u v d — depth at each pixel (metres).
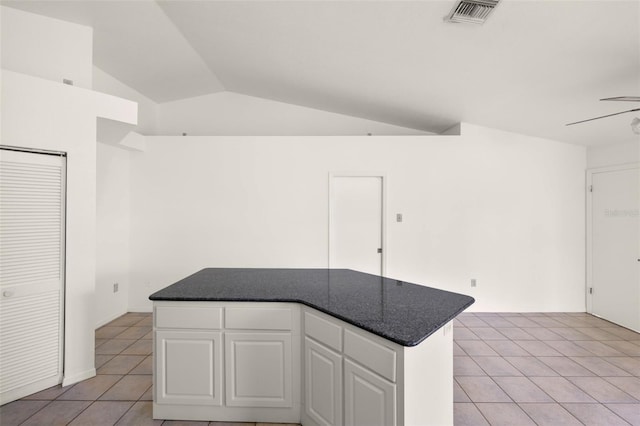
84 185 2.49
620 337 3.38
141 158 4.07
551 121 3.55
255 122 5.00
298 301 1.89
